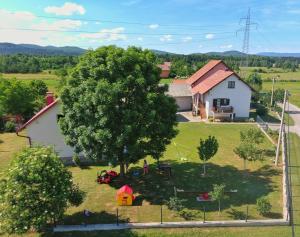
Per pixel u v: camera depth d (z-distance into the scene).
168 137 22.36
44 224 16.22
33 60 147.88
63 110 21.92
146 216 18.92
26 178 16.03
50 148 18.12
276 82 103.44
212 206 19.95
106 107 19.36
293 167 26.19
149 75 21.75
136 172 25.11
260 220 17.92
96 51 21.84
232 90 45.16
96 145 20.47
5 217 15.61
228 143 33.78
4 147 33.66
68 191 16.95
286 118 46.91
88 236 17.02
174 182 23.67
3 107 41.91
